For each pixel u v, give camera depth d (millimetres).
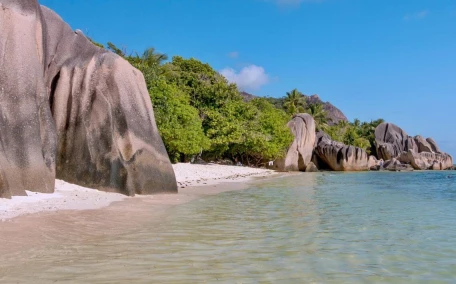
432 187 22156
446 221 9750
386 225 9172
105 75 14898
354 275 5426
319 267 5766
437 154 56188
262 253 6496
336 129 71875
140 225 8672
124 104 14695
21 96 11906
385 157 61562
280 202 13688
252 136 38875
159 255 6238
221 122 38875
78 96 14633
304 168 47750
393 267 5820
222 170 33969
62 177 14133
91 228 8125
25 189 11484
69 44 15422
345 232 8297
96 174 13898
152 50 41312
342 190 19391
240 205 12648
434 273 5551
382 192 18391
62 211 9758
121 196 13430
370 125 80250
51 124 12930
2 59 11781
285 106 74562
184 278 5164
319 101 124625
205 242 7195
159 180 15133
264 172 37438
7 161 10898
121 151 14336
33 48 12672
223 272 5445
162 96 28969
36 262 5703
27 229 7637
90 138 14219
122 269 5477
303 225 9078
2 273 5199
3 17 12109
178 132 29578
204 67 55031
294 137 45781
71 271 5332
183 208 11641
